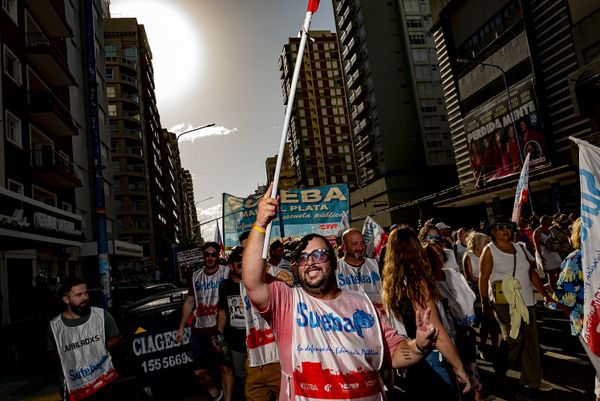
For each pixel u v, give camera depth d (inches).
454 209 2187.5
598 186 137.9
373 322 85.4
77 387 145.6
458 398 125.8
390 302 128.6
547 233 335.6
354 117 2632.9
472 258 246.8
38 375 293.6
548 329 285.6
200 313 202.1
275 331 85.7
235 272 181.2
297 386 81.5
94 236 1169.4
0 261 649.6
